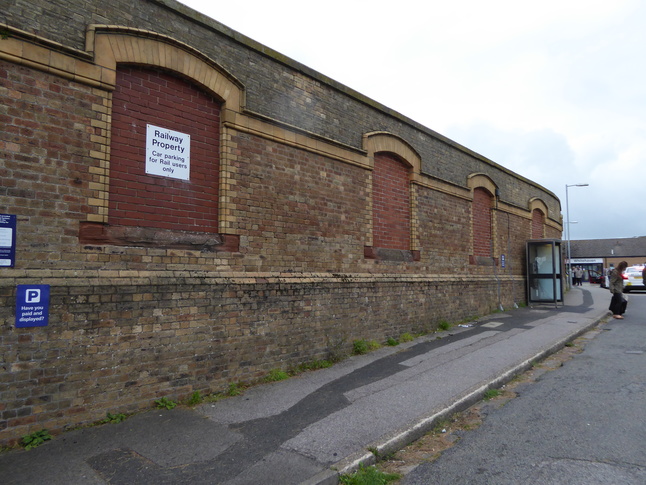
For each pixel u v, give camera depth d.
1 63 4.29
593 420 4.99
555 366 7.61
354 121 8.51
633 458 4.02
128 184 5.23
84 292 4.65
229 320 5.96
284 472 3.76
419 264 10.16
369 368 7.09
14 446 4.14
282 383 6.29
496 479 3.74
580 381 6.57
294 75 7.28
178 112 5.75
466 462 4.11
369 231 8.66
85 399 4.62
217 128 6.20
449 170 11.73
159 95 5.57
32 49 4.46
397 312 9.20
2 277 4.18
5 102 4.30
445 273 11.16
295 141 7.14
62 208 4.61
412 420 4.91
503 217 14.77
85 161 4.80
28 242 4.37
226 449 4.20
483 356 7.84
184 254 5.61
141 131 5.38
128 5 5.26
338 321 7.70
